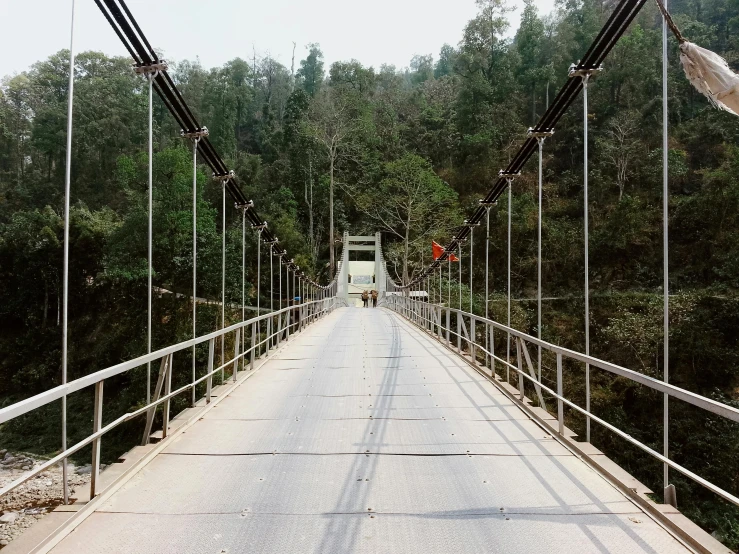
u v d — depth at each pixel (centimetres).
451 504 354
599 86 4216
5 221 3994
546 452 470
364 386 781
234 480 398
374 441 504
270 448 480
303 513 338
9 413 244
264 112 6850
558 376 514
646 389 1833
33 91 5159
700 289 2395
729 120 3244
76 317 3009
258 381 825
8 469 1761
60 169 4419
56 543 294
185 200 2680
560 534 309
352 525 321
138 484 388
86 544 293
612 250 3088
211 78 6328
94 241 3081
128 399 2117
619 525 321
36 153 4878
